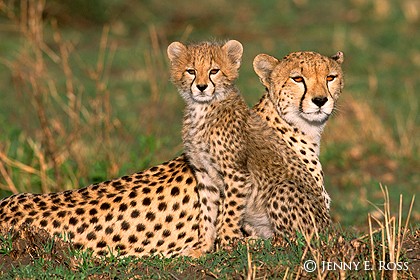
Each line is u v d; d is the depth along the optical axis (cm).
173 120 1834
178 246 968
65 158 1319
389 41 2572
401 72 2311
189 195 967
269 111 1009
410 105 1991
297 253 856
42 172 1249
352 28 2750
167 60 2045
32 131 1672
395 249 850
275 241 915
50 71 2144
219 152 954
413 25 2773
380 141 1736
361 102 1945
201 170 966
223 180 961
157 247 965
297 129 998
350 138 1758
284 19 2852
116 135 1636
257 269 830
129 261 883
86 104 1830
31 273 836
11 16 1489
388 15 2869
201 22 2791
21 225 923
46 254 881
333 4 3012
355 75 2273
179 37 2642
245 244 909
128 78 2166
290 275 814
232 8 2945
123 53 2397
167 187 969
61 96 1864
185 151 991
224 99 993
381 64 2380
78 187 1259
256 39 2648
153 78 1647
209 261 873
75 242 948
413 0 2983
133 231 958
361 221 1271
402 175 1570
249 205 968
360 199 1395
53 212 954
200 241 961
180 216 966
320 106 968
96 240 951
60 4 2656
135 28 2714
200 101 989
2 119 1706
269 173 961
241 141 957
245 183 951
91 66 2241
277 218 937
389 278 817
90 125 1398
